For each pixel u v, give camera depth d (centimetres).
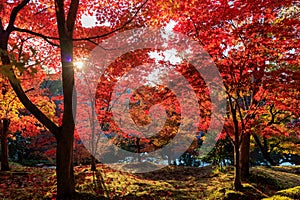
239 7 786
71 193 773
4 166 1349
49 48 1137
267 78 788
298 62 826
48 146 2458
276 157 2519
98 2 945
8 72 334
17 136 2538
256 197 900
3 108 1098
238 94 912
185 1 791
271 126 976
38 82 1290
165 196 910
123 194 900
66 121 762
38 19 995
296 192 650
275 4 752
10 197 857
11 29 723
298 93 831
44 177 1196
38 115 736
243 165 1198
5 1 880
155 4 840
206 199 901
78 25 1038
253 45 775
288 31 762
